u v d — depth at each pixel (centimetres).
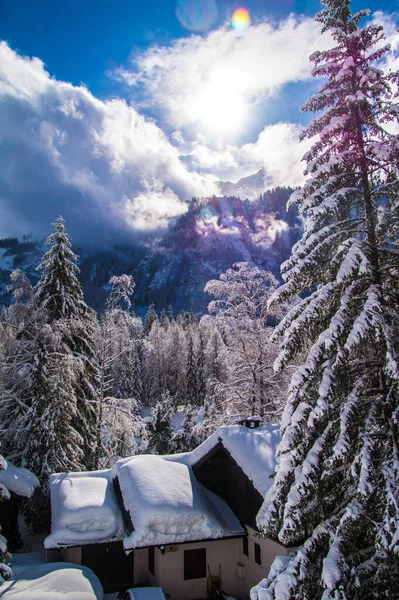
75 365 2231
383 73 823
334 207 789
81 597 1289
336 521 751
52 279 2461
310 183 865
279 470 791
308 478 730
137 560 1755
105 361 2739
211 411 2719
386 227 827
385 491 670
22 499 1911
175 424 5262
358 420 764
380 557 661
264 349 2544
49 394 2175
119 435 2711
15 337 2322
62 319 2323
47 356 2244
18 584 1388
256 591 807
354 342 696
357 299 782
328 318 819
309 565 717
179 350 7900
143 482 1755
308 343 854
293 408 821
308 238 852
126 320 2869
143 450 3016
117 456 2797
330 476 770
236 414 2531
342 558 672
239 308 2648
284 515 726
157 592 1410
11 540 1958
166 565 1600
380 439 750
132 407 2686
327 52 888
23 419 2225
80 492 1858
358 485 681
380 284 798
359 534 730
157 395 7619
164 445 2956
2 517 1934
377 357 802
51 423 2088
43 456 2136
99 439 2569
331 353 778
